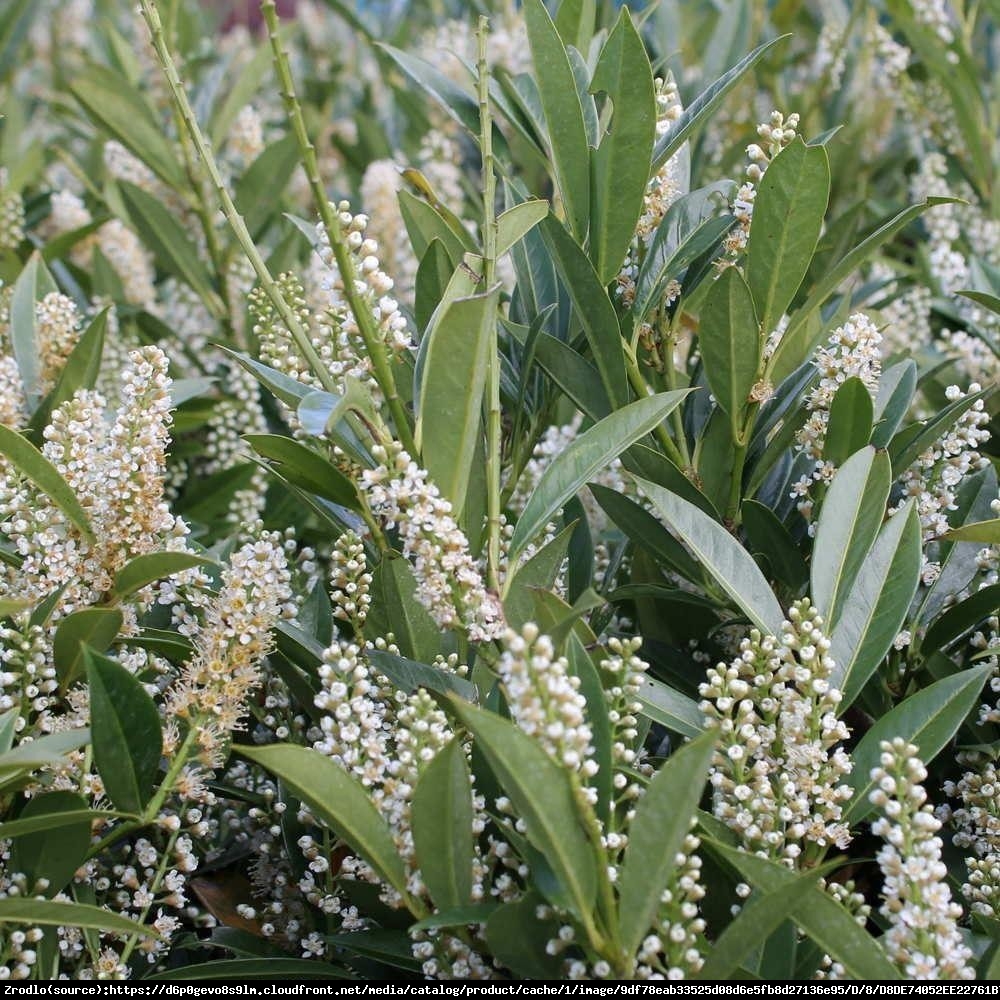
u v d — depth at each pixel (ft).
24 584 4.66
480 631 4.39
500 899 4.41
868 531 4.60
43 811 4.46
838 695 4.45
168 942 4.64
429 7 10.32
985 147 6.34
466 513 4.58
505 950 4.27
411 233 5.05
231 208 4.56
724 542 4.61
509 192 5.05
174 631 4.78
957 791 4.70
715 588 4.83
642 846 4.19
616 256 4.75
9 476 4.68
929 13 6.07
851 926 4.21
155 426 4.60
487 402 4.61
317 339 4.79
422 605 4.60
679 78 7.81
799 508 4.79
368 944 4.48
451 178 6.66
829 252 5.78
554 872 4.20
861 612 4.60
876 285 5.57
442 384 4.38
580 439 4.53
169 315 6.24
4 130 7.40
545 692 4.18
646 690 4.57
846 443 4.72
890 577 4.61
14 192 6.32
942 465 4.77
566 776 4.17
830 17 8.20
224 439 5.71
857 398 4.67
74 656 4.59
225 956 4.79
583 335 4.96
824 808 4.45
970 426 4.75
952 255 5.58
